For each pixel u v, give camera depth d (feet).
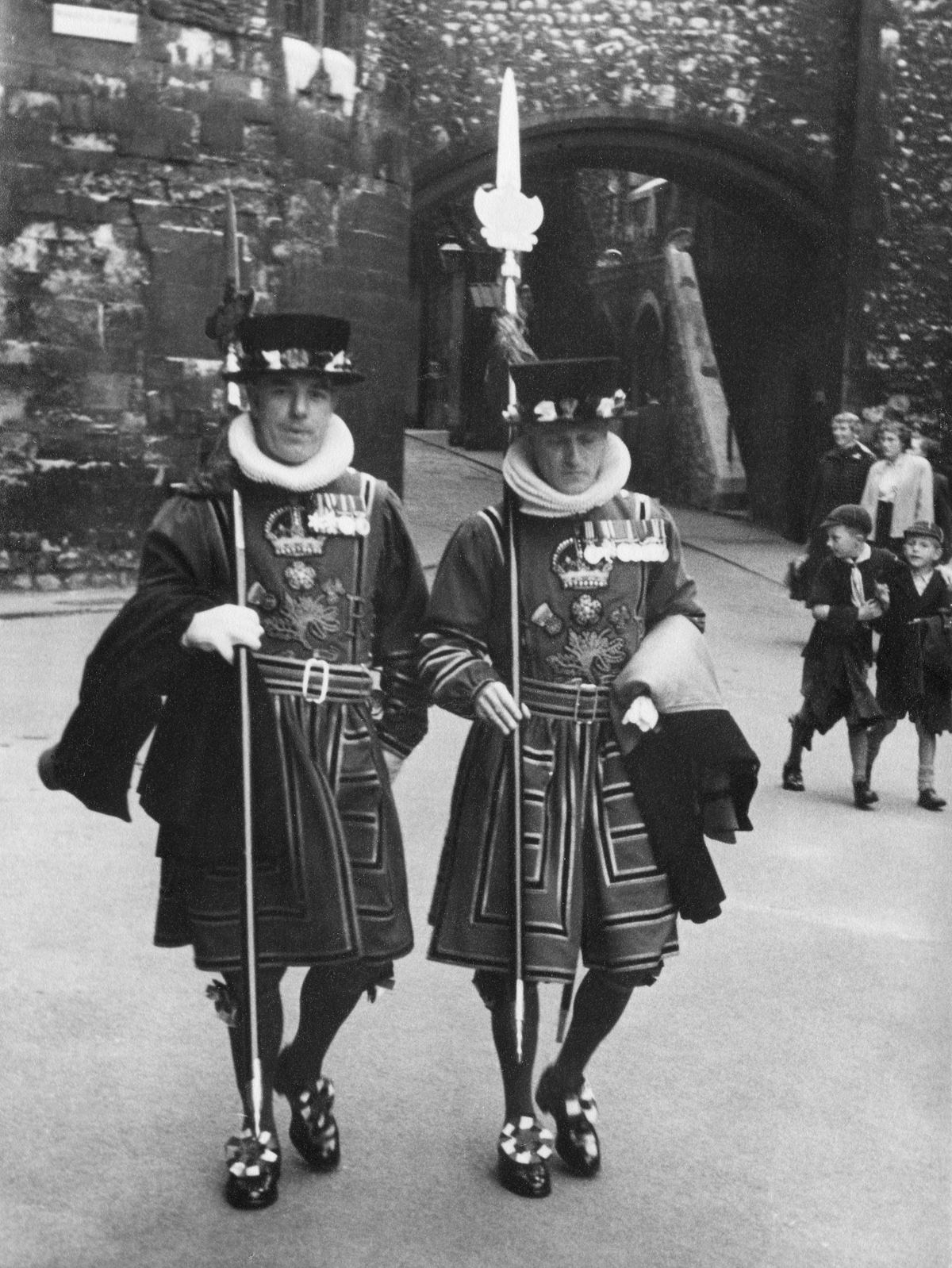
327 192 53.67
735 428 79.66
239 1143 11.44
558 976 11.52
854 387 65.31
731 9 64.54
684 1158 12.44
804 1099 13.57
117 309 49.11
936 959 17.37
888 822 24.52
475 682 11.71
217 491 11.70
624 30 63.72
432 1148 12.44
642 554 12.14
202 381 50.44
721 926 18.51
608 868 11.78
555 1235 11.10
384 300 56.34
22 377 48.01
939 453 65.51
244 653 11.10
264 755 11.21
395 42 61.82
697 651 12.12
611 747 11.95
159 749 11.29
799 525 68.08
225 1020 11.56
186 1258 10.57
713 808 12.33
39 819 21.57
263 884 11.33
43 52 47.62
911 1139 12.83
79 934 16.97
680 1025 15.26
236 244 12.35
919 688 25.40
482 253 92.89
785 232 69.05
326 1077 12.26
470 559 12.12
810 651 26.13
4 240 47.57
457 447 101.35
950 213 65.00
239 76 50.70
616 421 12.17
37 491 48.26
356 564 11.78
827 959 17.35
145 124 49.06
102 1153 12.07
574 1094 12.20
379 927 11.56
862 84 64.28
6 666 33.45
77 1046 14.02
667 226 85.20
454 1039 14.70
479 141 63.05
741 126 65.10
